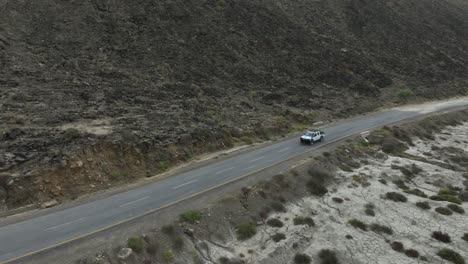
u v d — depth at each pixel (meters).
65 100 42.81
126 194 27.94
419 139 53.66
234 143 43.41
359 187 34.53
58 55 53.59
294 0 106.50
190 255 22.38
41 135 32.09
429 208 31.16
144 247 21.42
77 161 28.39
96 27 63.50
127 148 32.38
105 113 41.38
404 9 127.31
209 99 56.06
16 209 24.22
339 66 83.94
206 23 77.12
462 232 28.16
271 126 49.84
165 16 73.81
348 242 26.66
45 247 20.09
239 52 74.31
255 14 88.12
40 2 62.91
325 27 99.69
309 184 33.22
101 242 21.00
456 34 125.44
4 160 26.62
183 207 25.91
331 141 46.25
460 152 48.81
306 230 27.12
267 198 29.69
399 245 26.61
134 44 64.00
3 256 19.06
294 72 75.81
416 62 99.12
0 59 47.28
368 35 104.31
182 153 36.59
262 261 23.45
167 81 58.00
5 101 39.12
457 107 75.25
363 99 73.25
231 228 25.64
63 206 25.41
